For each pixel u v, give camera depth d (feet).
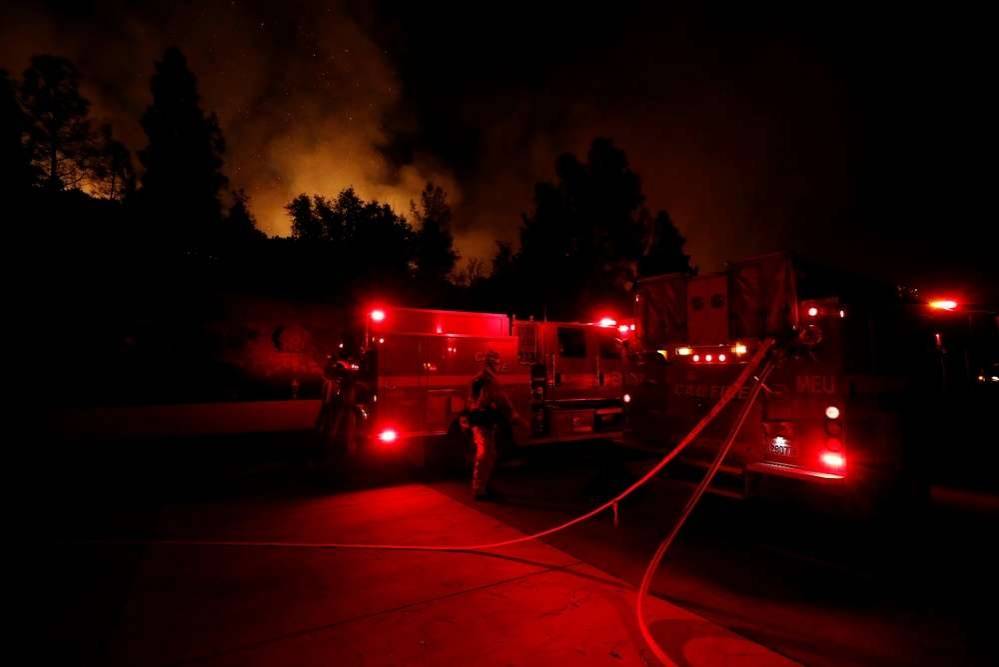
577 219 69.41
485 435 20.56
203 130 59.88
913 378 18.01
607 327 31.58
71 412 42.52
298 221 66.03
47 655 9.64
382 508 19.51
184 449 31.76
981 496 20.99
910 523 16.28
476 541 15.92
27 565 13.94
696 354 18.65
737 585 12.94
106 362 51.65
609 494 21.44
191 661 9.48
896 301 19.34
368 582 12.91
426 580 13.06
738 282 17.46
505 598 12.08
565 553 14.97
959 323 21.61
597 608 11.62
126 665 9.35
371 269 64.13
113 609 11.46
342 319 64.90
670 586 12.84
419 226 72.13
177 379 54.85
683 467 18.90
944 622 11.19
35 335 48.37
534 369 28.48
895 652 10.00
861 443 14.70
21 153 49.60
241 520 17.98
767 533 16.75
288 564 14.03
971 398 21.99
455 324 25.70
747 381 16.63
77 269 51.24
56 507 19.53
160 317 54.95
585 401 30.30
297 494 21.58
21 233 48.73
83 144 54.90
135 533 16.56
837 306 14.55
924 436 18.08
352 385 26.84
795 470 14.97
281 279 65.77
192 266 59.36
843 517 14.43
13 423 38.04
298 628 10.68
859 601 12.13
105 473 25.40
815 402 14.76
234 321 59.88
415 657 9.66
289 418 43.47
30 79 51.34
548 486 23.00
